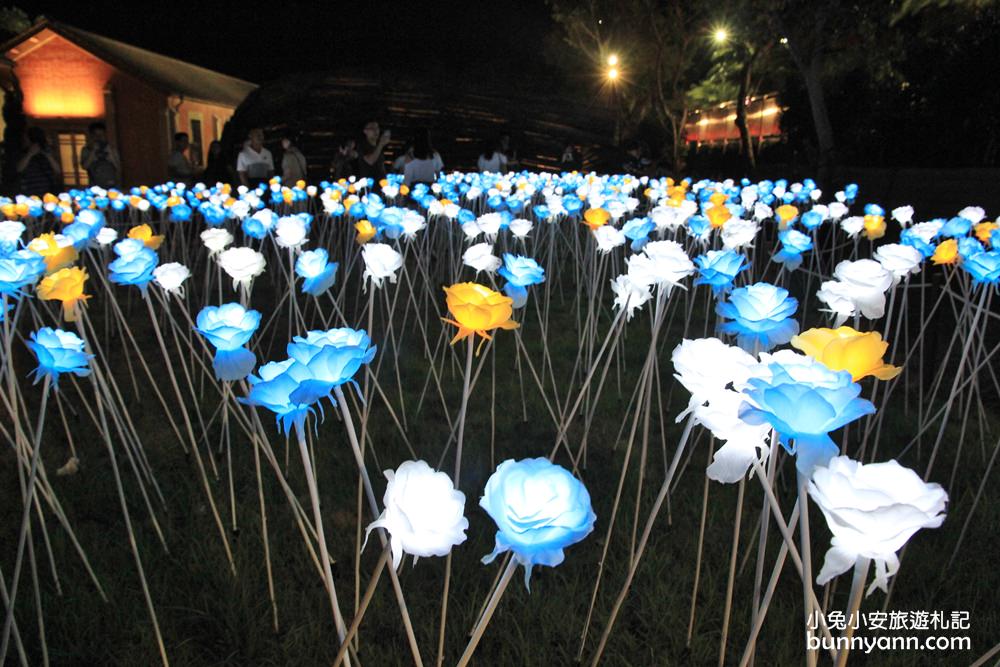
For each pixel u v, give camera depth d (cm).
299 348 114
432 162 916
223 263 211
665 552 247
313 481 125
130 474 305
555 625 213
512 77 2594
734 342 347
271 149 2131
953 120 1148
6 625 158
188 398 397
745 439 117
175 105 2091
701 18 1750
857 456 327
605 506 281
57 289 215
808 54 1158
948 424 365
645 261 202
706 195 704
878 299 177
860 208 1001
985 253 245
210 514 270
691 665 202
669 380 433
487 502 86
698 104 2080
